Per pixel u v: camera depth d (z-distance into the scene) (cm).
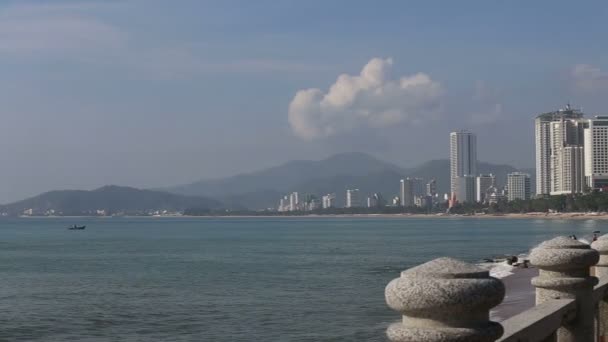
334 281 5562
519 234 15438
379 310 3825
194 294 4822
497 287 358
